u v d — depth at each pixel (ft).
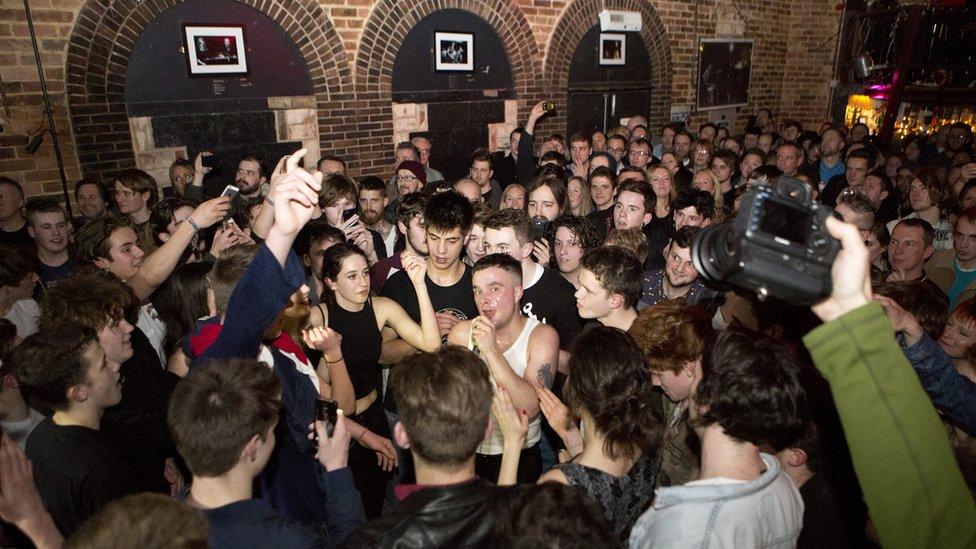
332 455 4.79
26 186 13.89
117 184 12.57
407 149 16.19
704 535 3.48
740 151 21.42
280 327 5.88
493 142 21.58
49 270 10.71
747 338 3.90
